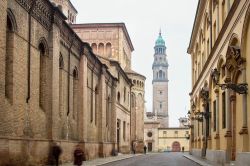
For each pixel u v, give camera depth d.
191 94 65.50
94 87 46.09
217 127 33.88
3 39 21.03
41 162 27.00
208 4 40.53
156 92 182.75
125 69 79.44
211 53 36.47
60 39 32.19
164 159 48.03
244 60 23.11
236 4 24.61
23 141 24.20
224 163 29.48
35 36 26.67
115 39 73.50
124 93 71.12
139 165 33.94
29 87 25.61
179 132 131.12
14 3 23.31
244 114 23.16
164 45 186.38
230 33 26.73
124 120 70.81
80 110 38.84
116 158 47.84
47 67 28.97
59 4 69.69
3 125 21.75
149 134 124.25
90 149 42.53
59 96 32.72
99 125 48.31
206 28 43.19
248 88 22.61
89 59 42.44
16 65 23.77
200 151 50.09
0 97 21.03
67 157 33.50
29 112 25.72
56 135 29.64
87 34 73.69
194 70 60.25
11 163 22.44
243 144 23.08
